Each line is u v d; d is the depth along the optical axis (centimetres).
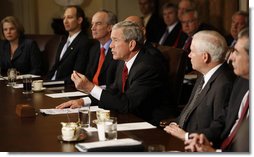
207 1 693
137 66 348
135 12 848
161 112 348
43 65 625
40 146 234
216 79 289
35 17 845
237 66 248
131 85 342
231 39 564
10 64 600
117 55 354
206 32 295
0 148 232
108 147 214
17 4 837
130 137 252
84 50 528
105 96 332
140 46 355
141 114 345
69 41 546
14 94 402
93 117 305
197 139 234
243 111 255
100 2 849
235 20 529
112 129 243
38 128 274
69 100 367
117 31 353
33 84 420
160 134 259
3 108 338
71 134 240
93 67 475
